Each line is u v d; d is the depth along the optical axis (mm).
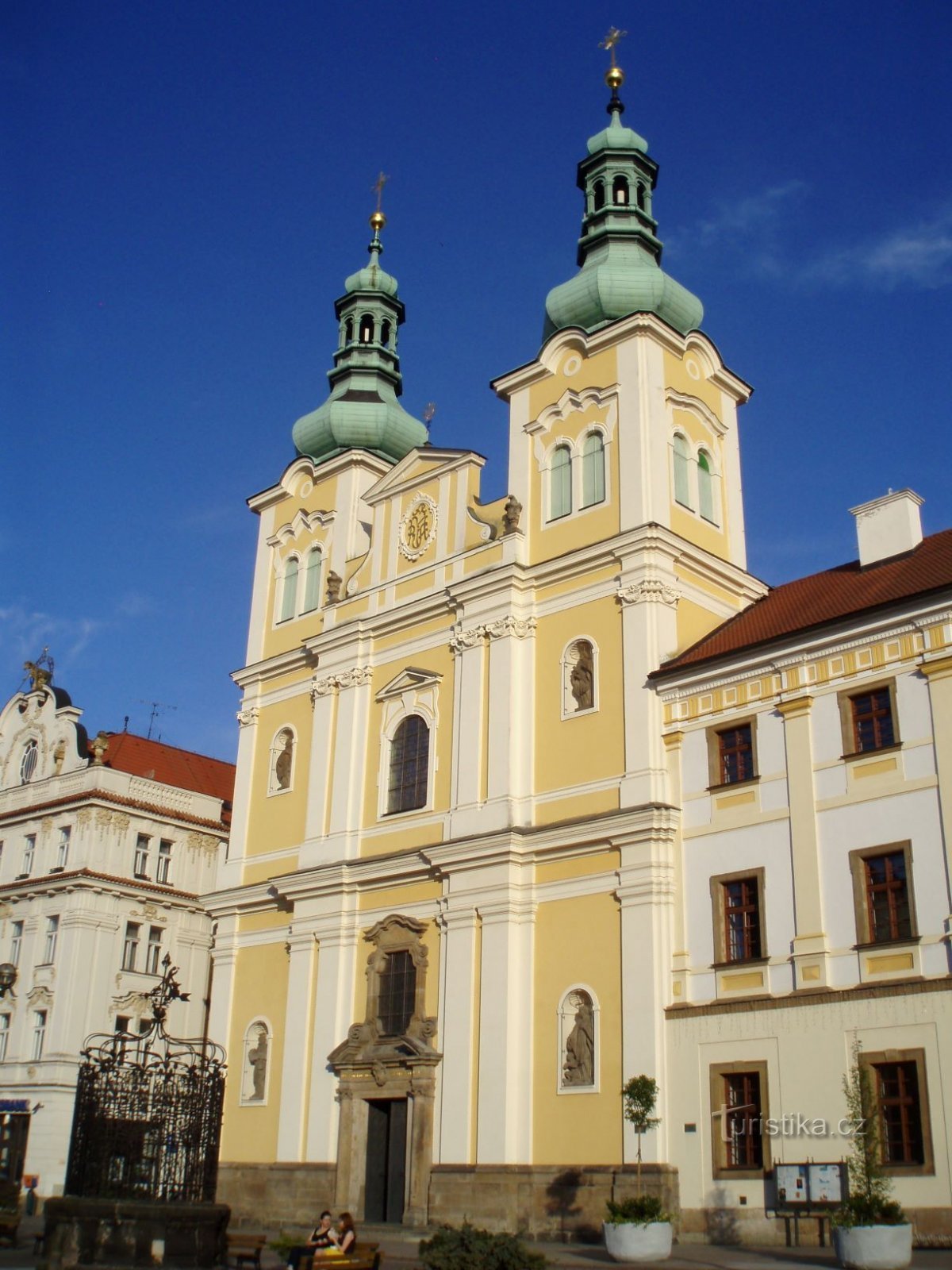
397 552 48562
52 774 67500
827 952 32781
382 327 58625
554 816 39812
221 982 48875
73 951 61625
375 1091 41219
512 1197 36312
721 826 36062
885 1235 25125
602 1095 35812
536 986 38406
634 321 43688
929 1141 29594
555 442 44906
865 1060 31203
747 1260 28266
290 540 54562
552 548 43438
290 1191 42719
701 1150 33562
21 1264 27000
